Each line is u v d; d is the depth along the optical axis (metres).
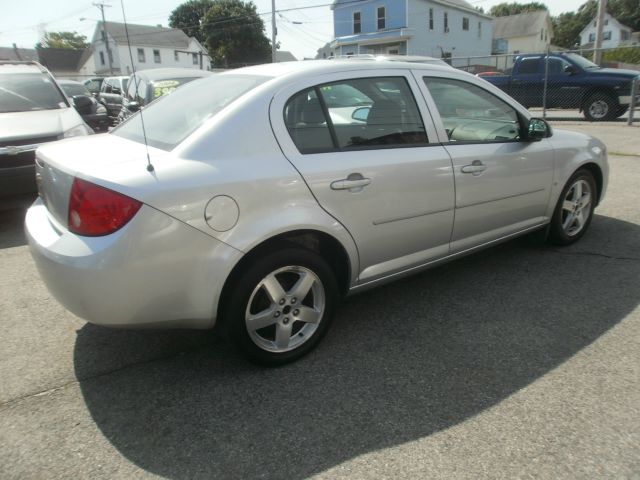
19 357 2.99
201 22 59.88
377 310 3.48
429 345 3.02
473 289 3.76
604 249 4.43
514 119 3.83
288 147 2.71
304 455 2.19
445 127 3.37
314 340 2.93
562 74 13.69
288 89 2.80
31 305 3.66
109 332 3.26
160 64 54.34
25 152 5.46
